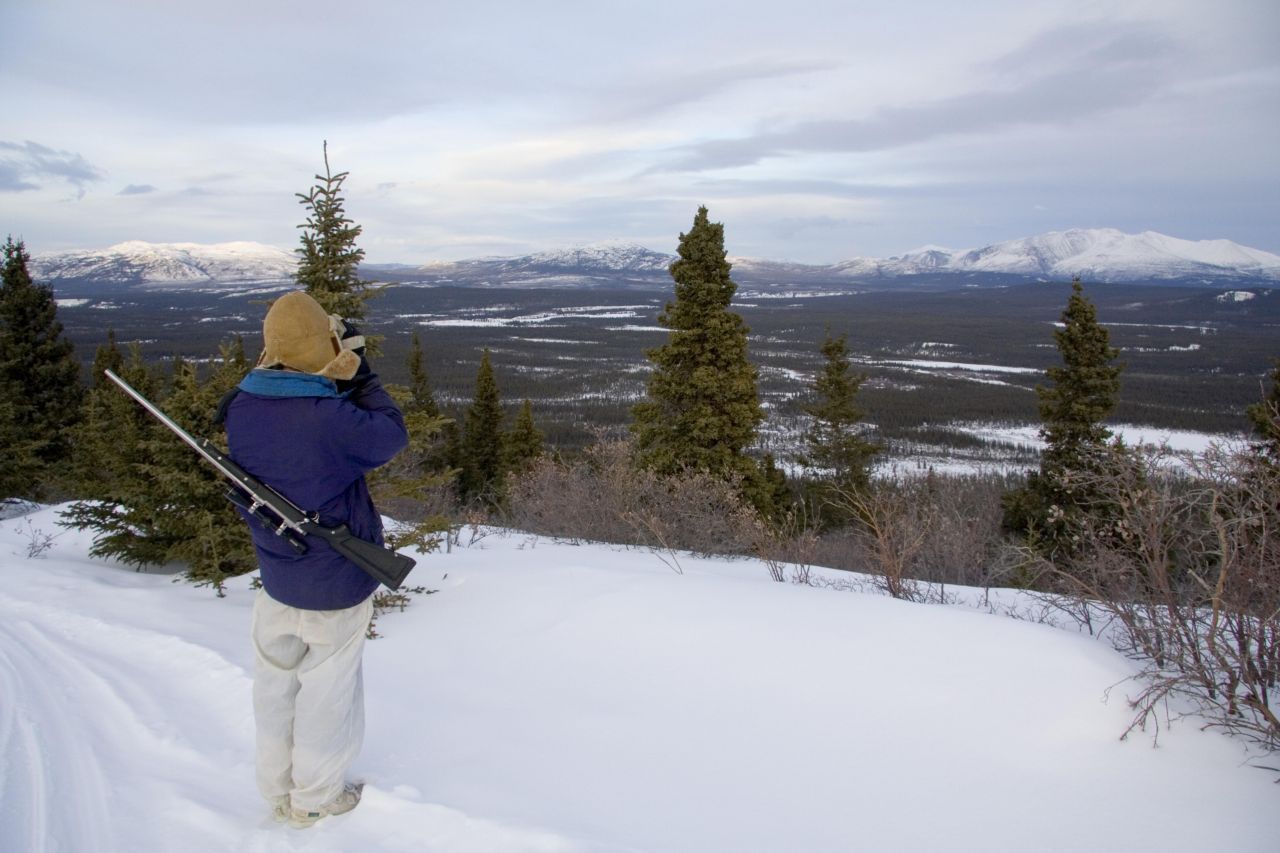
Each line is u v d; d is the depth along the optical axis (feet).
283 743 8.59
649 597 15.75
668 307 60.49
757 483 59.26
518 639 14.51
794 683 12.12
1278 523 12.23
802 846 8.49
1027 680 11.58
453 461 109.29
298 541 8.16
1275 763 9.87
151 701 12.04
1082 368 60.18
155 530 22.18
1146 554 13.62
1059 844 8.64
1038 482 61.36
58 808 8.89
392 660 13.71
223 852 8.14
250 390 8.18
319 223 19.62
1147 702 11.03
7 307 63.31
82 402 62.64
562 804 9.04
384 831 8.50
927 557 29.01
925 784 9.71
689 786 9.61
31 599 17.97
